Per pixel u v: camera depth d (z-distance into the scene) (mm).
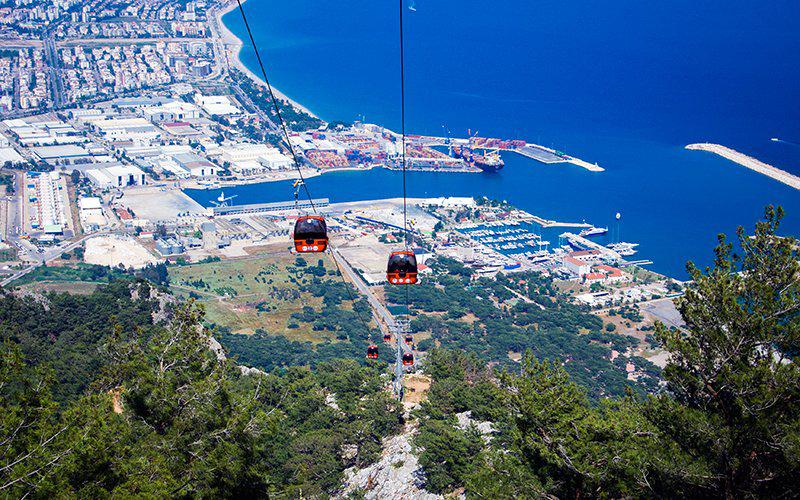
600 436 65688
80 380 126000
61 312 184250
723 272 64312
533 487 67000
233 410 74500
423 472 101938
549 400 69938
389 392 135500
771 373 58000
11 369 62812
